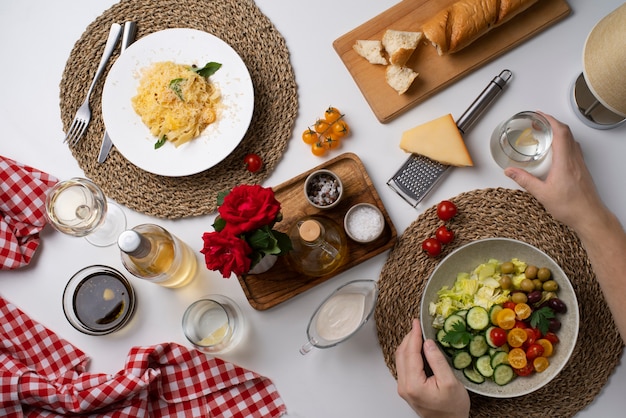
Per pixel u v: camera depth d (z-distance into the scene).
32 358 1.43
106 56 1.46
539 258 1.32
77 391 1.37
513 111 1.45
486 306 1.35
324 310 1.36
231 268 1.09
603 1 1.44
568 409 1.37
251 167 1.42
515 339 1.30
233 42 1.46
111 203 1.47
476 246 1.34
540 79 1.45
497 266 1.36
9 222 1.46
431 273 1.37
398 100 1.43
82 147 1.46
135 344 1.45
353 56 1.45
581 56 1.44
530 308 1.32
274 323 1.44
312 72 1.47
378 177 1.45
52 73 1.50
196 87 1.38
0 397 1.35
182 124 1.38
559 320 1.32
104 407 1.39
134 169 1.46
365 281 1.31
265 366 1.44
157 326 1.45
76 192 1.40
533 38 1.45
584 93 1.41
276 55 1.46
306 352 1.38
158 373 1.38
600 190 1.42
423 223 1.41
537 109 1.45
